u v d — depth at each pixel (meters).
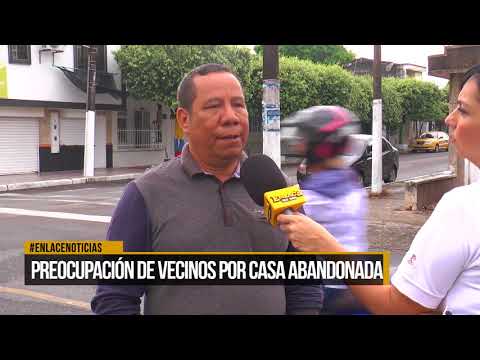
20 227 8.80
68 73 19.91
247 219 1.64
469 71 1.32
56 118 20.31
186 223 1.60
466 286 1.25
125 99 22.36
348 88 28.02
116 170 21.11
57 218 9.73
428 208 10.51
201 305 1.61
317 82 26.16
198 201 1.62
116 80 21.97
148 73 20.66
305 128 2.35
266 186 1.57
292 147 2.44
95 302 1.66
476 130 1.27
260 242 1.65
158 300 1.64
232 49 21.97
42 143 19.88
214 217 1.62
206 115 1.57
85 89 20.33
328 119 2.34
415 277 1.29
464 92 1.30
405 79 38.09
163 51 20.39
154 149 24.19
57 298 4.96
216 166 1.64
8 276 5.71
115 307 1.61
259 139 26.75
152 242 1.63
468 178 10.59
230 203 1.64
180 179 1.64
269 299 1.66
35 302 4.87
